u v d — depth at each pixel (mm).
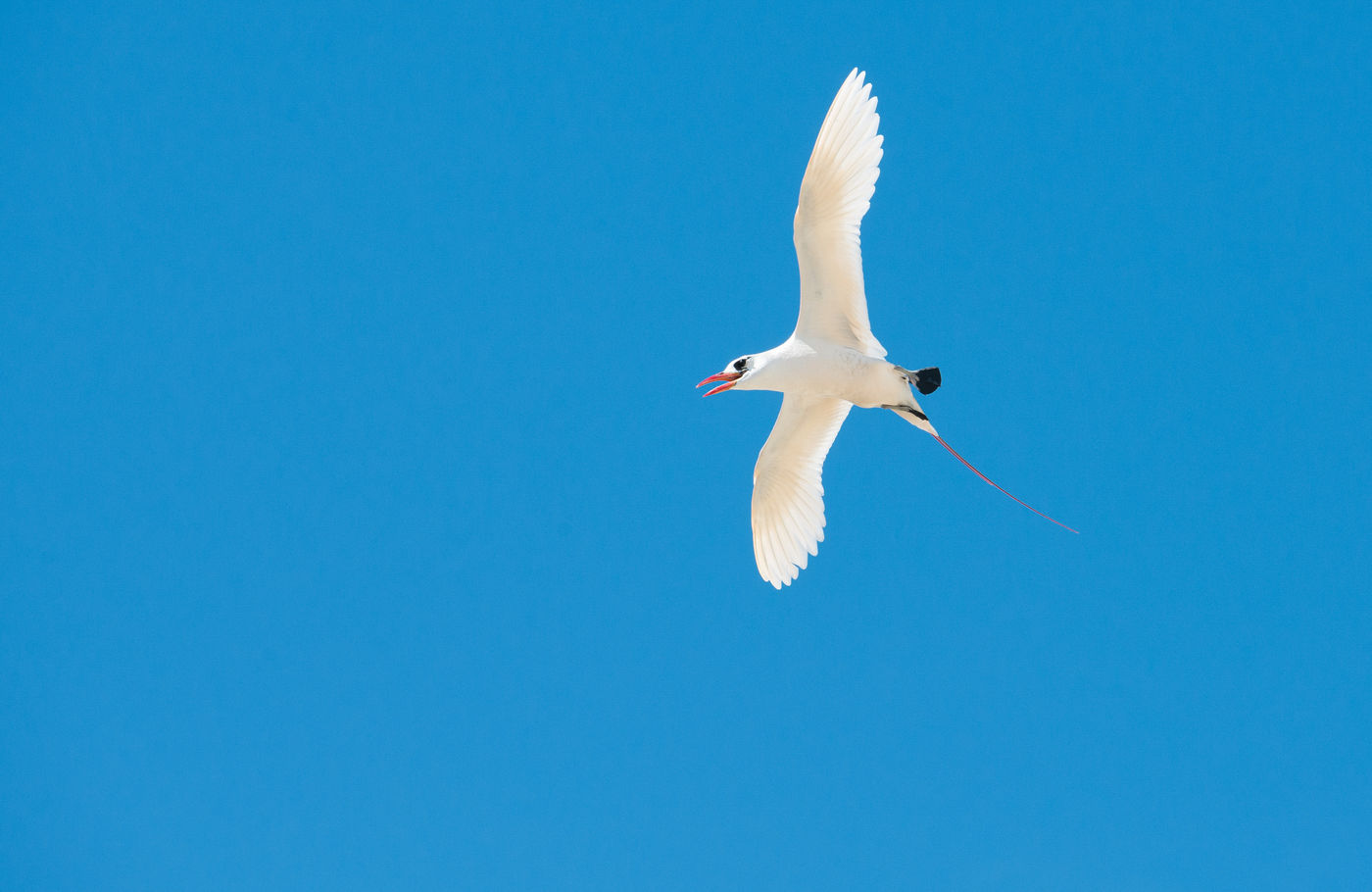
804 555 17172
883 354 14602
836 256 14211
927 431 15070
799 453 16828
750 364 15062
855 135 13867
